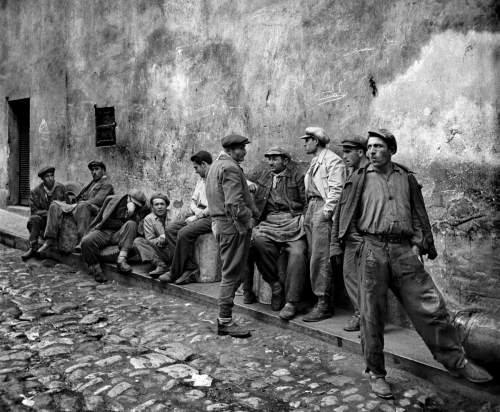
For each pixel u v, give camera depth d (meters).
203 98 7.90
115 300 6.72
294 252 5.55
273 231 5.72
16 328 5.62
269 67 6.83
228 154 5.46
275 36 6.74
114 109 9.59
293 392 4.09
